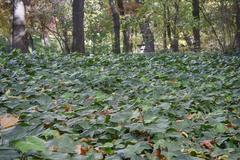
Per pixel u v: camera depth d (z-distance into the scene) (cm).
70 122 426
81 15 1557
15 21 1364
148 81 755
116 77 758
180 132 422
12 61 895
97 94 589
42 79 721
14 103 508
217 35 1961
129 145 352
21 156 276
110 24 2752
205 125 446
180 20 2030
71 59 1067
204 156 370
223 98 629
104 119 436
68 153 316
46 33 2809
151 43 2173
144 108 483
